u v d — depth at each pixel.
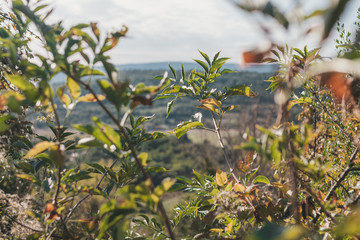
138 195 0.83
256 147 0.75
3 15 1.86
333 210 1.07
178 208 1.63
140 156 0.92
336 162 1.72
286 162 0.87
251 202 1.27
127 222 0.96
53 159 0.90
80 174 1.24
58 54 0.87
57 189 0.99
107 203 0.89
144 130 1.59
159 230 1.48
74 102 0.93
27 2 0.92
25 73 0.98
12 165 1.79
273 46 0.55
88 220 1.04
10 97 0.94
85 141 0.90
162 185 0.81
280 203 1.29
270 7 0.52
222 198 1.27
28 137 1.71
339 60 0.54
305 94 1.71
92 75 0.90
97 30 0.90
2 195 1.46
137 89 0.88
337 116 1.75
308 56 1.08
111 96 0.88
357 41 0.54
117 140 0.92
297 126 0.82
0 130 0.99
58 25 0.92
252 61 0.56
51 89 0.91
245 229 1.19
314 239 0.89
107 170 1.37
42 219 1.10
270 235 0.68
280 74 1.01
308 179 1.20
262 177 1.30
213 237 1.22
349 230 0.51
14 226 1.35
